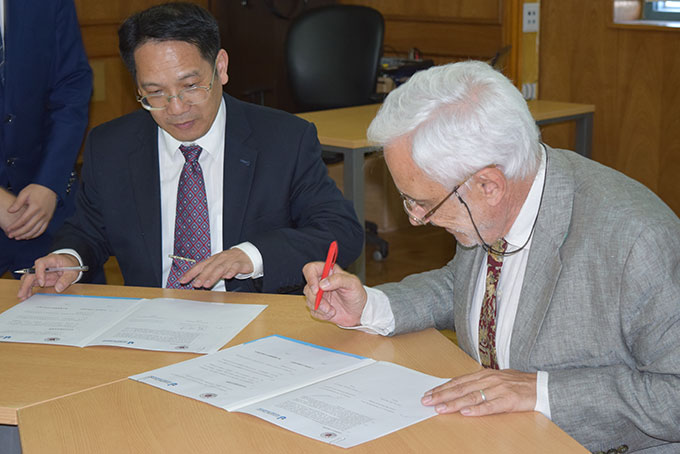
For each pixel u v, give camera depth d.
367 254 4.57
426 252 4.59
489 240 1.33
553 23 4.80
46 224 2.41
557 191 1.34
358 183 3.27
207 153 1.98
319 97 4.37
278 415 1.21
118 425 1.21
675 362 1.20
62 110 2.54
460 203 1.26
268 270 1.83
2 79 2.41
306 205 2.04
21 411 1.27
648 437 1.27
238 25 5.50
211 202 2.00
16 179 2.52
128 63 1.84
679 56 4.28
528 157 1.25
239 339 1.54
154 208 1.98
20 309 1.73
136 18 1.80
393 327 1.54
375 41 4.32
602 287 1.27
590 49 4.67
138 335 1.57
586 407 1.22
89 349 1.52
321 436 1.15
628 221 1.26
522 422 1.20
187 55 1.79
